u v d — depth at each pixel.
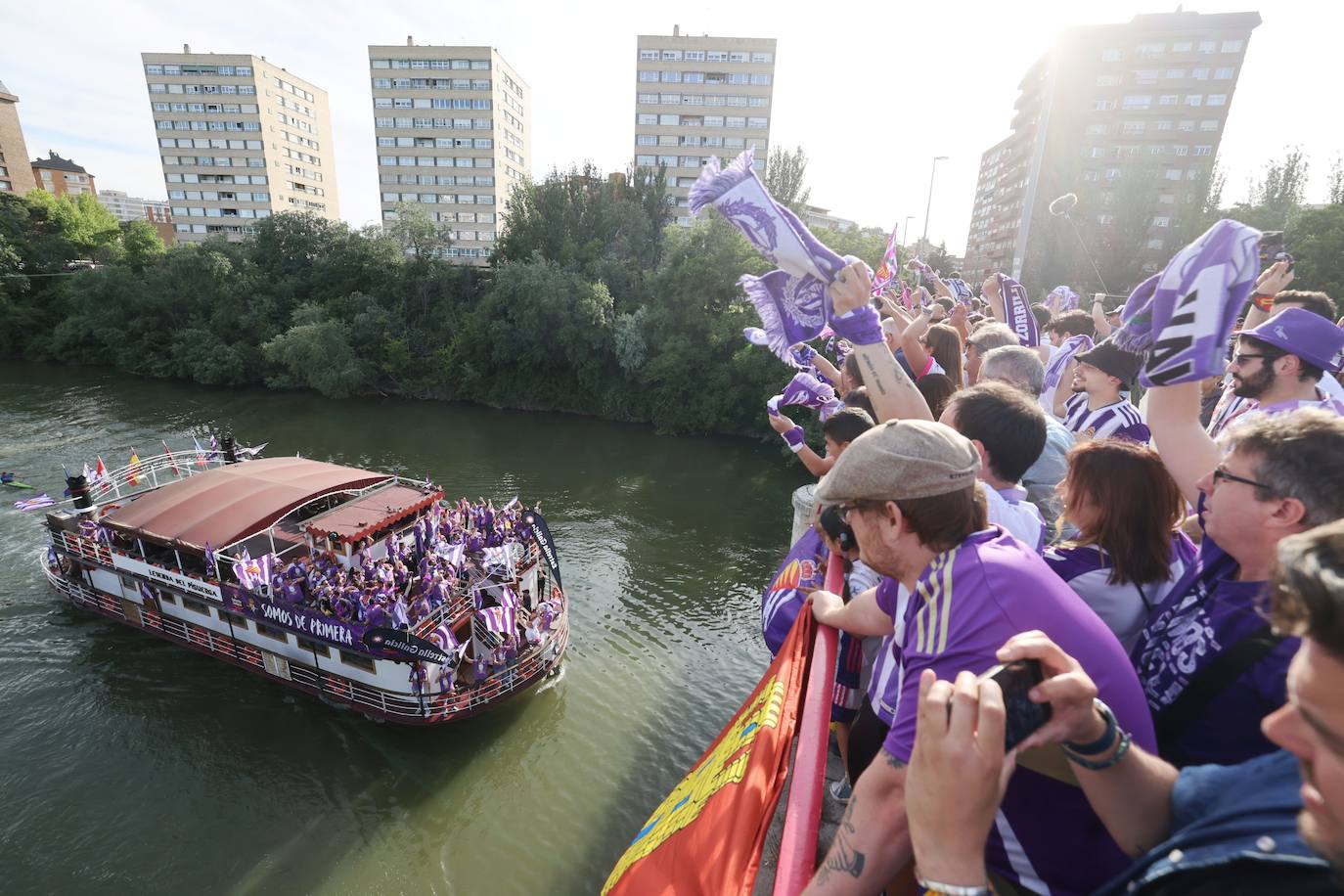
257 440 46.19
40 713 20.33
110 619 24.64
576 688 22.22
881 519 2.02
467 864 16.30
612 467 42.81
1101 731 1.49
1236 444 2.05
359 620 19.02
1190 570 2.35
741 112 85.19
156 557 22.78
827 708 2.59
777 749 2.48
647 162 87.31
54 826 16.86
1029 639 1.53
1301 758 1.13
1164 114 63.91
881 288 8.95
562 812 17.69
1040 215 60.72
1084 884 1.78
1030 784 1.79
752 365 46.91
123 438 44.72
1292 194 54.81
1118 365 4.35
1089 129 65.19
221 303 63.91
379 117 103.19
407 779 18.53
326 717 20.41
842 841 1.76
